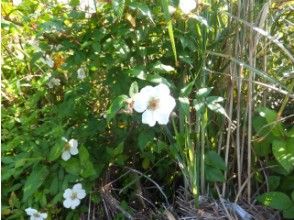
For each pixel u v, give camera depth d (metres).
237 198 0.50
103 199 0.54
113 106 0.43
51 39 0.51
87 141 0.55
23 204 0.53
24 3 0.55
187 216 0.49
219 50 0.51
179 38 0.48
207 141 0.51
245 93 0.51
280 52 0.54
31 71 0.68
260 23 0.48
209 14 0.50
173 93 0.50
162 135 0.53
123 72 0.50
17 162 0.51
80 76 0.57
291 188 0.50
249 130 0.49
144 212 0.54
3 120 0.59
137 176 0.55
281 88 0.52
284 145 0.48
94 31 0.49
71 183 0.53
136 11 0.46
